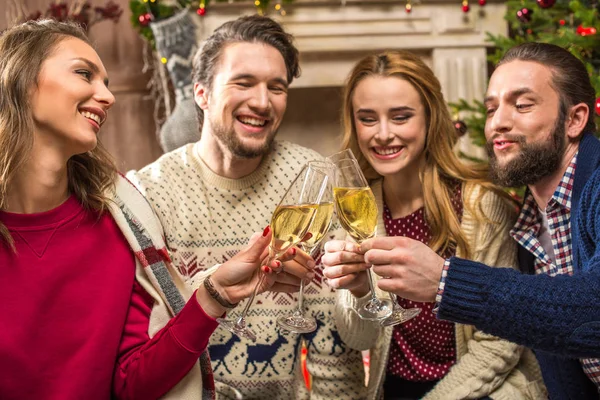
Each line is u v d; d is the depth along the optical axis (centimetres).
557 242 167
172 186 190
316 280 183
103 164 138
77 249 130
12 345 121
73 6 363
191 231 187
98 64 128
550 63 166
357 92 192
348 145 201
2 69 123
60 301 127
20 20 368
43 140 124
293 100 370
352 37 351
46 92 122
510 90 166
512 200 195
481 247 186
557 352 123
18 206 127
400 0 348
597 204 148
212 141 188
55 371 125
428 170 193
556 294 120
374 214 133
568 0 273
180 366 127
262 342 181
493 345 178
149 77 379
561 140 164
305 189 126
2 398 122
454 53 352
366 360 229
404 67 188
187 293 143
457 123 266
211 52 188
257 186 191
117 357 134
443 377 186
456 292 123
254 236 135
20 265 125
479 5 348
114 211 135
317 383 186
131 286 136
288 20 349
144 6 334
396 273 127
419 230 196
